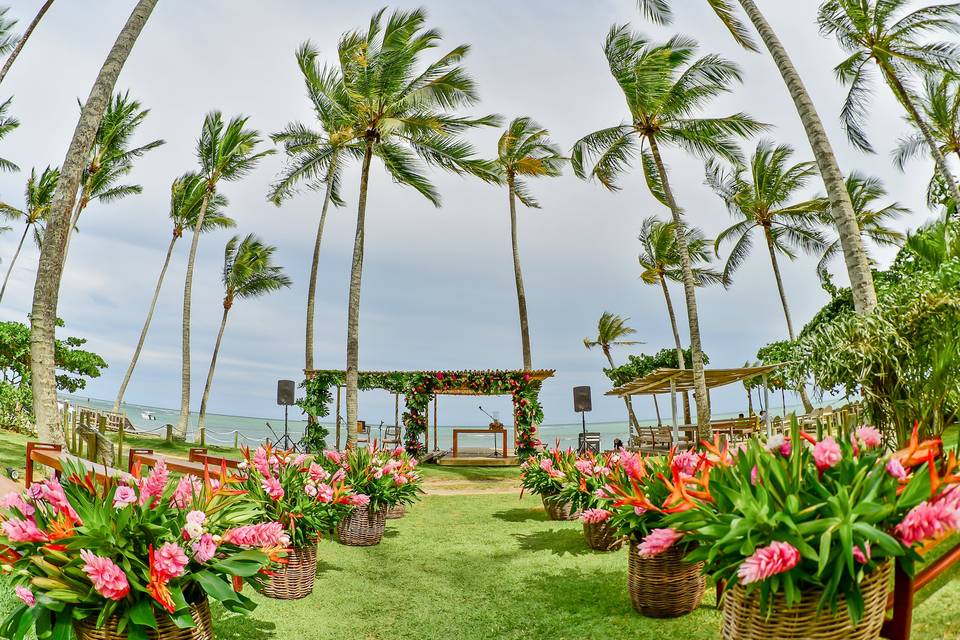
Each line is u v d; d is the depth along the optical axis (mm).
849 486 2490
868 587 2414
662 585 4133
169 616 2992
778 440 2834
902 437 5816
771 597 2465
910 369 5812
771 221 24500
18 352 23750
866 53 14297
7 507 3213
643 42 16250
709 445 3090
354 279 16906
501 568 5922
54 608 2812
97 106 9914
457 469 18000
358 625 4520
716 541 2613
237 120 25422
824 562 2195
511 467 18875
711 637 3703
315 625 4488
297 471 5598
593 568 5629
